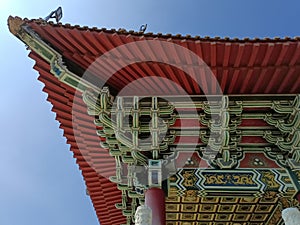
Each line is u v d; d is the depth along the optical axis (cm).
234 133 1048
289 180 1009
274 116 1027
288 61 902
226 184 1014
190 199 1200
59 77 930
